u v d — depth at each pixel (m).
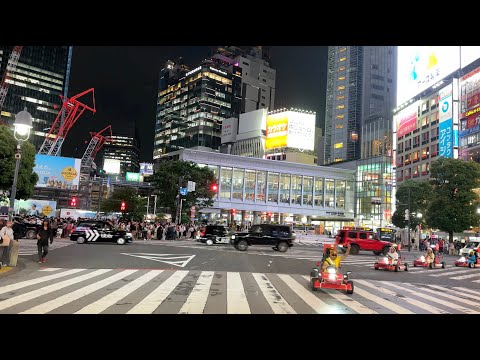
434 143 75.38
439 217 44.75
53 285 10.74
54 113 152.25
